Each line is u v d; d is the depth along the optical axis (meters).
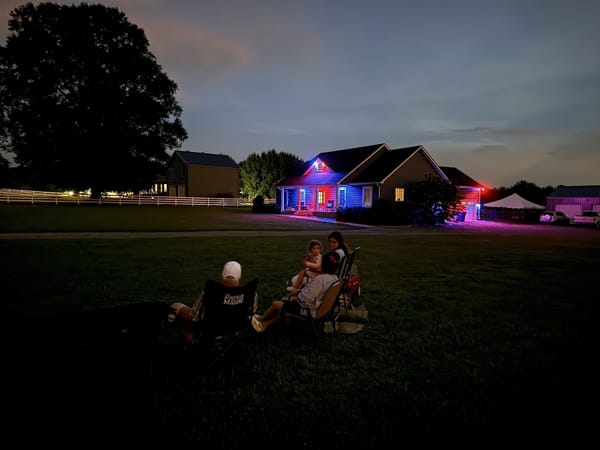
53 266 9.41
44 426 2.59
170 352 4.42
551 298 7.42
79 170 40.88
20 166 40.84
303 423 3.14
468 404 3.47
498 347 4.86
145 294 6.89
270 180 70.81
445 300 7.17
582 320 6.01
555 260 12.77
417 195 30.45
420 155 34.69
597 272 10.44
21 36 39.91
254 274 9.17
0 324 5.20
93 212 31.17
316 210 37.41
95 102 40.25
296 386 3.73
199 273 8.91
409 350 4.70
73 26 40.50
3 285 7.39
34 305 6.14
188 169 59.53
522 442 2.94
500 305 6.87
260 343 4.79
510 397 3.61
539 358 4.51
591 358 4.53
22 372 2.47
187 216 30.59
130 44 44.38
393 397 3.58
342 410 3.33
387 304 6.84
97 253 11.66
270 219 30.52
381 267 10.83
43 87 39.50
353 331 5.34
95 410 2.75
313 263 6.09
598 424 3.19
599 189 46.59
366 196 34.44
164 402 3.37
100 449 2.74
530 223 40.72
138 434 2.93
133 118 43.06
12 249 11.95
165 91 46.03
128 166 42.66
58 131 39.12
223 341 4.23
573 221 38.69
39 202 40.44
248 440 2.90
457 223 35.78
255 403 3.42
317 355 4.50
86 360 2.64
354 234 21.66
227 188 63.69
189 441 2.88
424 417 3.26
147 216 28.95
